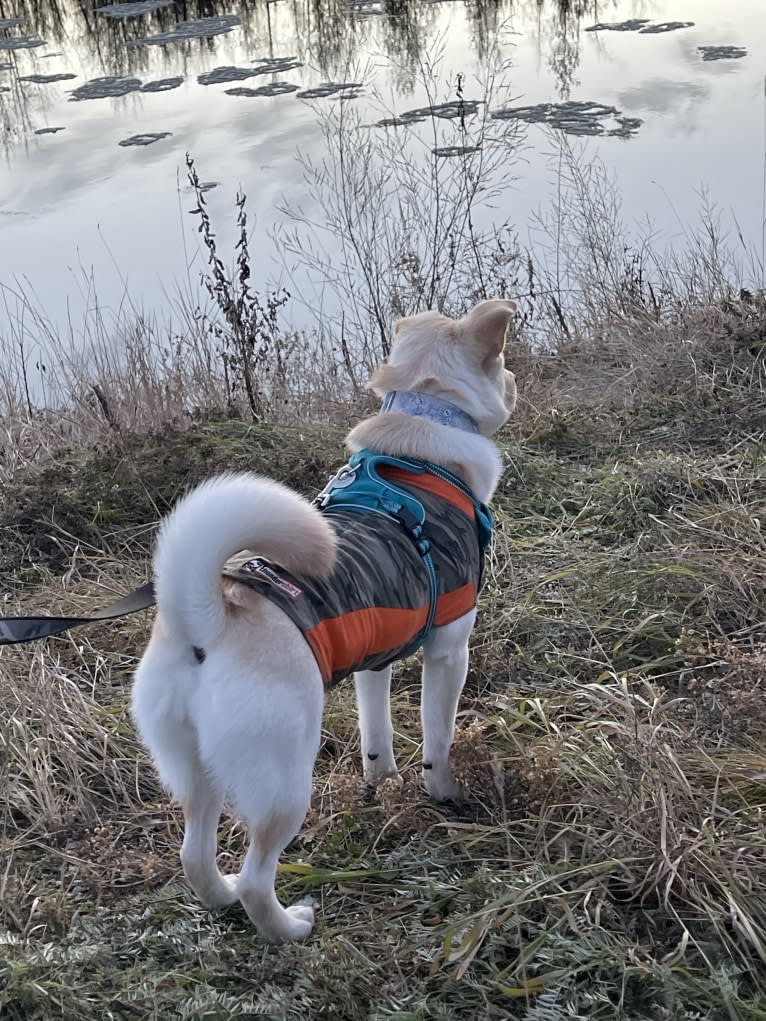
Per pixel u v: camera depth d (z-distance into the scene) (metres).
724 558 2.50
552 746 2.01
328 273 4.42
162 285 4.38
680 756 2.00
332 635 1.66
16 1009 1.63
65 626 1.74
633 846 1.83
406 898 1.80
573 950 1.68
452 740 1.99
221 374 3.80
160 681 1.64
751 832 1.87
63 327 4.39
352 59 7.78
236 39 9.08
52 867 1.91
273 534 1.58
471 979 1.67
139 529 2.78
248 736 1.59
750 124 5.76
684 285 3.93
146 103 7.41
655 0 9.19
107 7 10.82
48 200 5.67
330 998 1.64
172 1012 1.63
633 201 4.84
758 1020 1.61
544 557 2.60
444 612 1.83
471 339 1.93
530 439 3.09
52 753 2.10
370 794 2.02
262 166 5.76
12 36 10.02
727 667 2.21
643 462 2.86
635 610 2.40
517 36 8.01
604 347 3.69
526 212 4.75
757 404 3.10
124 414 3.43
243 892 1.69
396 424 1.89
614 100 6.29
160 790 2.07
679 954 1.68
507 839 1.89
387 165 4.73
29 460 3.22
